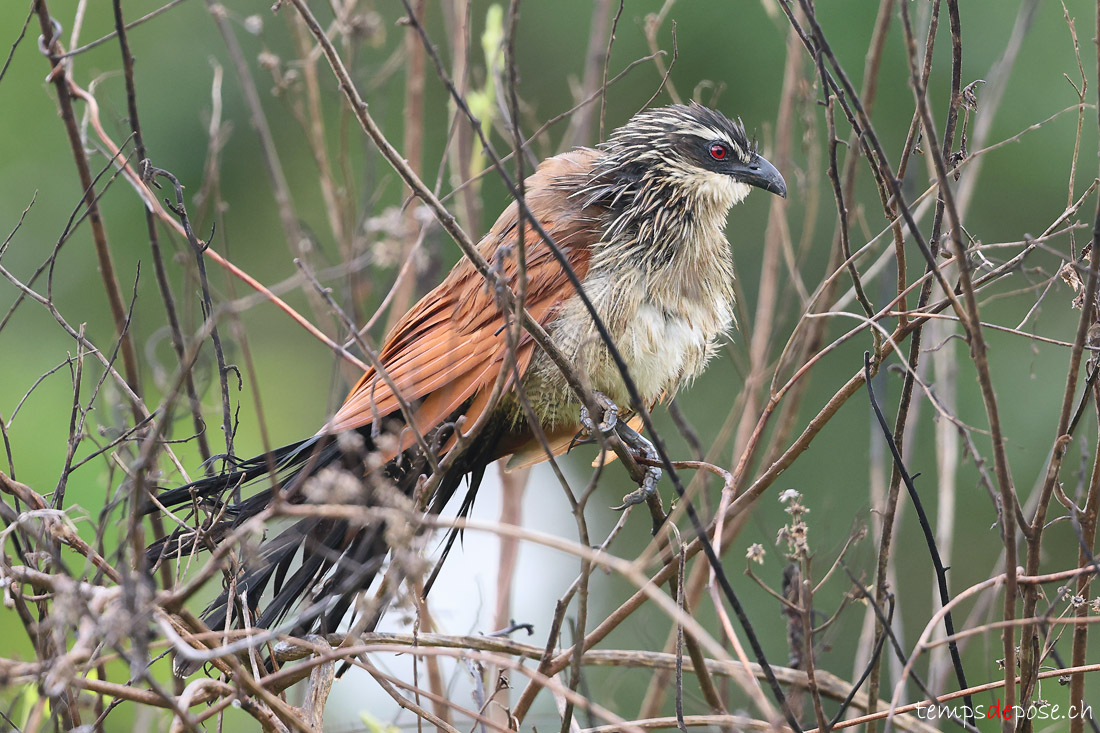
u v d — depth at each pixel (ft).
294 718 15.48
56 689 12.51
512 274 22.40
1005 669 16.20
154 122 42.19
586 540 15.87
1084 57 40.29
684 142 24.27
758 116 41.78
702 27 42.39
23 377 37.06
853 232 38.34
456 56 25.91
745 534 40.52
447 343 21.59
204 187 21.07
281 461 18.62
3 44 41.68
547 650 17.19
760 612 39.45
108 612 13.30
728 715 18.61
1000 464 15.55
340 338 23.49
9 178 40.86
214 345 18.51
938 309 18.51
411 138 26.43
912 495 17.37
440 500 21.33
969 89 18.13
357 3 28.55
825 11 40.68
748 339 25.32
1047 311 38.81
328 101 40.83
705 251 24.50
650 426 15.57
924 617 39.37
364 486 17.57
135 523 13.91
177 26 42.93
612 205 23.35
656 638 36.55
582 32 43.37
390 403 20.30
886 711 17.25
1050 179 40.52
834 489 41.04
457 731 17.92
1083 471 17.04
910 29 14.98
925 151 21.11
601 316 22.47
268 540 18.01
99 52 42.37
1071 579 17.56
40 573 14.33
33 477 33.09
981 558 39.60
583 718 26.48
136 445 18.28
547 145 28.81
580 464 43.93
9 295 39.63
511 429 23.41
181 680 17.25
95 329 39.91
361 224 24.07
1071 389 16.20
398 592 14.92
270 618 17.98
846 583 31.86
